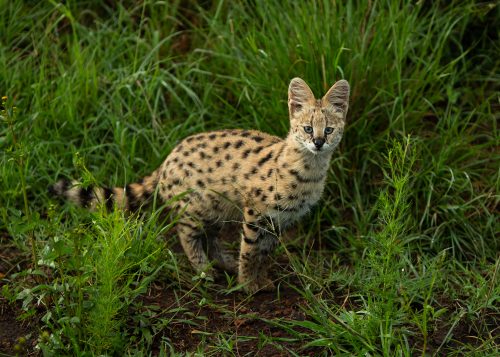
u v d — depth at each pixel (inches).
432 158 373.1
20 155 278.8
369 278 309.3
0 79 402.6
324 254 361.4
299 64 386.9
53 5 449.1
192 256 340.2
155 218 321.7
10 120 278.8
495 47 435.2
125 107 403.9
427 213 361.4
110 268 260.7
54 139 383.9
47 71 417.7
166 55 440.8
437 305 309.9
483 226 364.5
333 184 378.9
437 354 276.4
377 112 389.7
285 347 279.6
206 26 454.9
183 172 335.3
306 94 322.3
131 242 298.4
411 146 375.6
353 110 385.7
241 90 405.1
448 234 363.9
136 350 272.7
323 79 376.5
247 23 434.6
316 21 390.0
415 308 308.7
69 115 389.1
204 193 332.8
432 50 415.8
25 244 336.8
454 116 402.0
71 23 445.4
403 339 281.3
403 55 392.2
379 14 390.9
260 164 323.9
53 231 278.5
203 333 285.6
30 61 416.2
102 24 438.6
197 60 421.1
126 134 390.6
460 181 373.4
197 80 426.9
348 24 393.1
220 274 347.6
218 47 423.8
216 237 352.8
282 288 330.3
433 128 404.5
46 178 370.6
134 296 285.3
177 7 451.5
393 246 273.0
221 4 422.6
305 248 364.8
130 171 375.2
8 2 445.7
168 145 383.6
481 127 409.7
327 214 371.2
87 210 338.3
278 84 387.2
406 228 355.9
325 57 382.6
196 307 305.9
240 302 314.2
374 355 262.5
